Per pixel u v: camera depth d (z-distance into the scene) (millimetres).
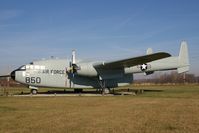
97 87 35438
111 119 12664
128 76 36406
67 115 13969
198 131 10055
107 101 22281
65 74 34219
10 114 14344
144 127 10789
